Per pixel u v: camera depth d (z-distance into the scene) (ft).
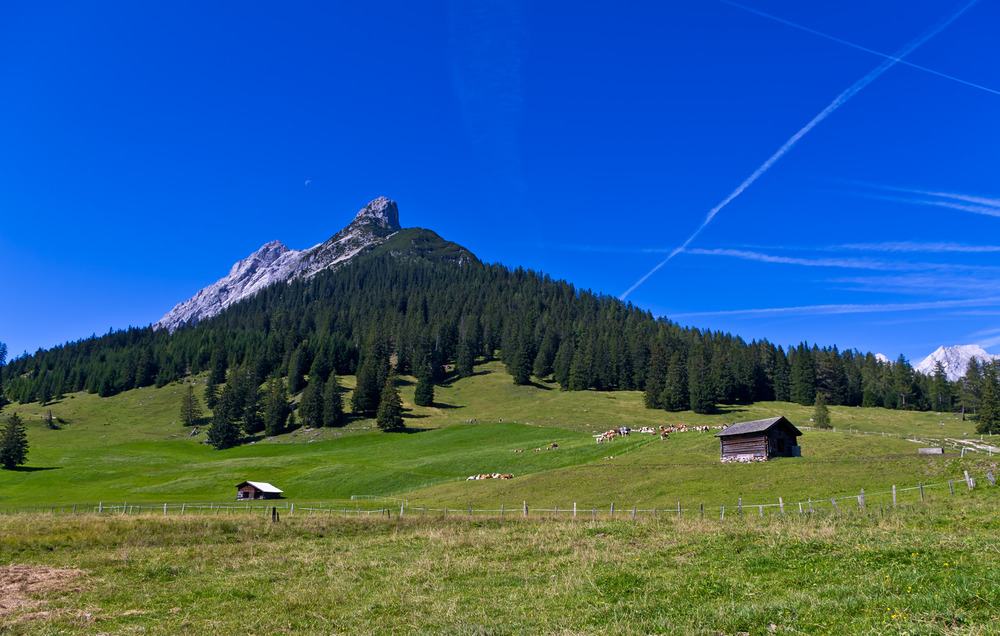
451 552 84.74
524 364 648.79
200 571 78.59
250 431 502.38
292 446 447.83
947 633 35.17
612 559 69.31
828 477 155.33
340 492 265.54
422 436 435.94
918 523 75.25
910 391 547.49
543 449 306.96
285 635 50.16
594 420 466.29
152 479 321.32
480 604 55.31
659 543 76.74
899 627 36.91
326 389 521.65
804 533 69.97
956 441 296.92
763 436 200.03
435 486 252.01
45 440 521.24
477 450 336.29
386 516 128.36
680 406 506.07
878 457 171.01
